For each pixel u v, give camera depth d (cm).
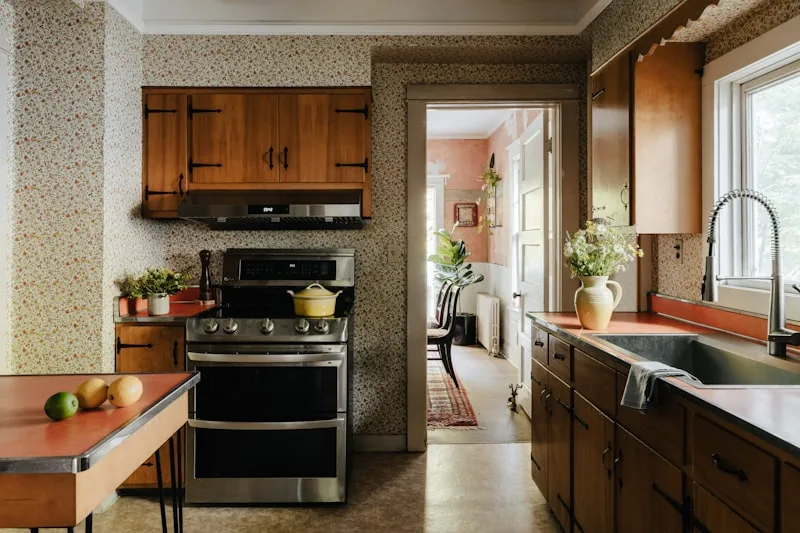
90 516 121
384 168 347
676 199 247
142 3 305
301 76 313
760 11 212
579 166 344
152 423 147
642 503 165
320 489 271
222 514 264
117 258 286
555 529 247
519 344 436
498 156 652
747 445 116
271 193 313
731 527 122
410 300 344
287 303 331
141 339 279
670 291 277
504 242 618
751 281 226
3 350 266
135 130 306
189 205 300
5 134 266
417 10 311
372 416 347
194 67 312
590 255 239
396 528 249
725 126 238
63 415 131
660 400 154
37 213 272
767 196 223
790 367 164
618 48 265
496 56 333
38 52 272
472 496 281
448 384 505
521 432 377
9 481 112
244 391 271
